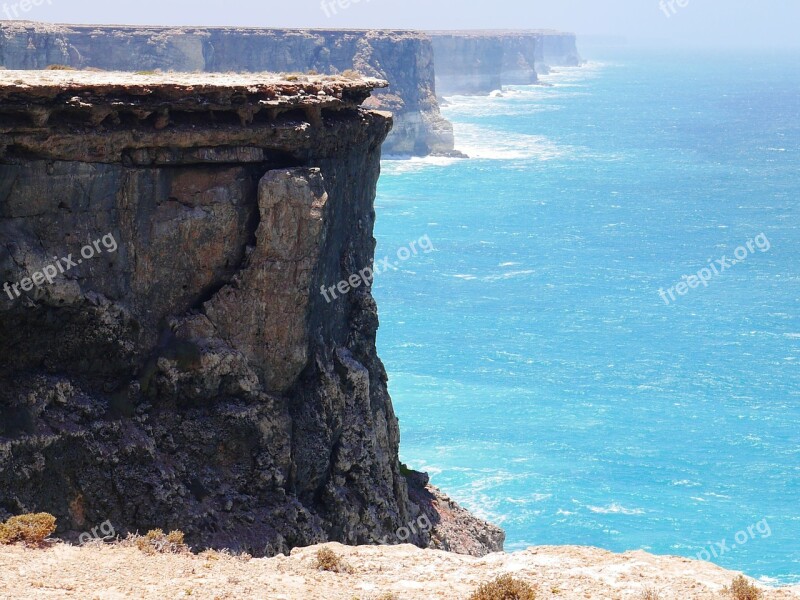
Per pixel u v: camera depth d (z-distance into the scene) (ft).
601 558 100.07
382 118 155.33
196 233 130.00
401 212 620.90
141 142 124.47
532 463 269.85
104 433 123.13
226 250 131.95
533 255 522.88
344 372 144.77
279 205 129.80
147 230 127.85
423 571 96.68
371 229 158.61
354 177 150.10
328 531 138.82
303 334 133.69
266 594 87.20
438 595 88.99
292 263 131.44
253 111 129.59
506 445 280.31
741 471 271.28
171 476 125.59
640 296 452.76
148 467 124.67
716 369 355.36
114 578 88.58
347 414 145.07
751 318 420.77
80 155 121.29
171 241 129.18
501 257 515.50
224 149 130.00
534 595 86.53
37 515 100.07
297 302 132.36
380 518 146.41
